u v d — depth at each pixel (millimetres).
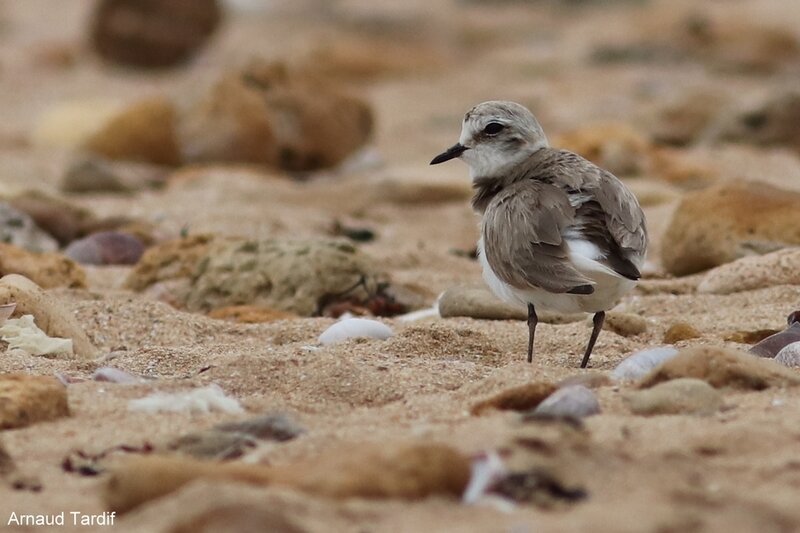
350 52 34125
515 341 9750
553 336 9859
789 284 11391
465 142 9758
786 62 32844
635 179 19141
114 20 34344
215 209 17078
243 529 4902
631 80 31141
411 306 11883
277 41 38000
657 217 16406
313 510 5223
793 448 6141
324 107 23000
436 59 35188
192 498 5215
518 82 32281
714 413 6824
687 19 35281
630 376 7996
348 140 23125
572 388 7047
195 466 5621
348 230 16453
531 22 40719
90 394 7570
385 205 18609
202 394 7414
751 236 12609
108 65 34656
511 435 6176
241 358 8359
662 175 19516
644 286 12094
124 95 30891
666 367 7441
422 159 23281
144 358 8891
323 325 10266
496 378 7891
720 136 22828
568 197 8547
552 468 5742
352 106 23500
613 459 5906
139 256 14070
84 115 24156
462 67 34969
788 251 11727
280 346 9453
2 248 11883
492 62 35156
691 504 5355
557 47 36312
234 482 5520
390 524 5160
